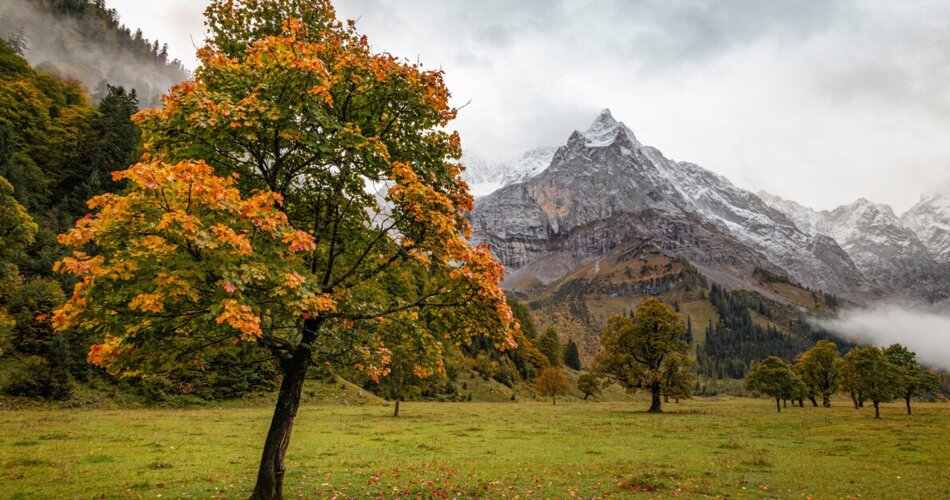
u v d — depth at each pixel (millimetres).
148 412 42688
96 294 8172
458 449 26594
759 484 17516
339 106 11977
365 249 12875
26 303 47250
